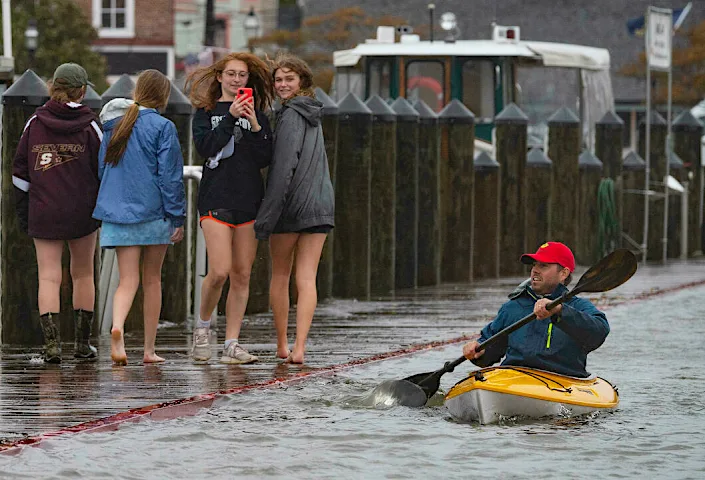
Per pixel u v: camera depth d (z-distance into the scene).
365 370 41.62
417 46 102.94
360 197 64.50
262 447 30.50
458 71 102.38
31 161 40.66
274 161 40.34
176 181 40.03
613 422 34.00
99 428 31.38
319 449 30.39
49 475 27.34
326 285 62.75
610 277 35.62
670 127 100.12
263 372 39.88
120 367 40.56
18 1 168.62
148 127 39.88
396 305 61.72
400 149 69.19
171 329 50.81
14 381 37.62
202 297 41.38
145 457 29.19
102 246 40.19
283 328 42.75
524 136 80.12
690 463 29.55
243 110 39.22
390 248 67.56
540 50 106.56
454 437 31.94
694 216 103.81
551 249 35.81
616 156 92.19
